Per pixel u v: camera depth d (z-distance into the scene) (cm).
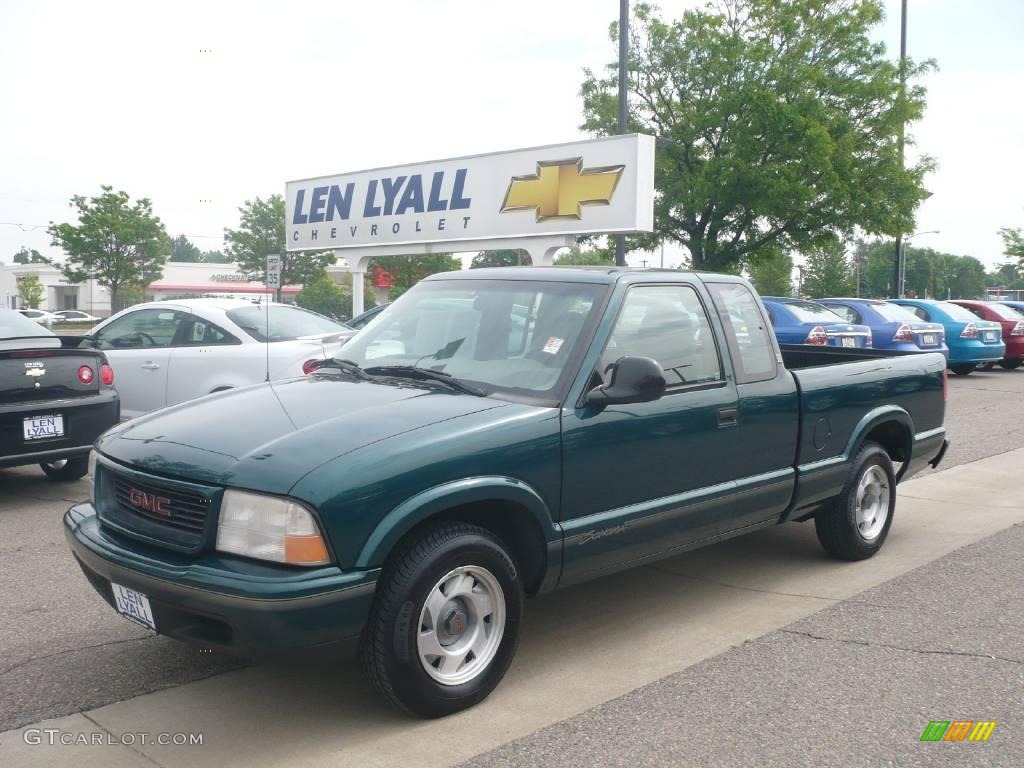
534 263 1812
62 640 435
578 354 404
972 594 511
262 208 5250
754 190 2820
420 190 1980
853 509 558
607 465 401
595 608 490
